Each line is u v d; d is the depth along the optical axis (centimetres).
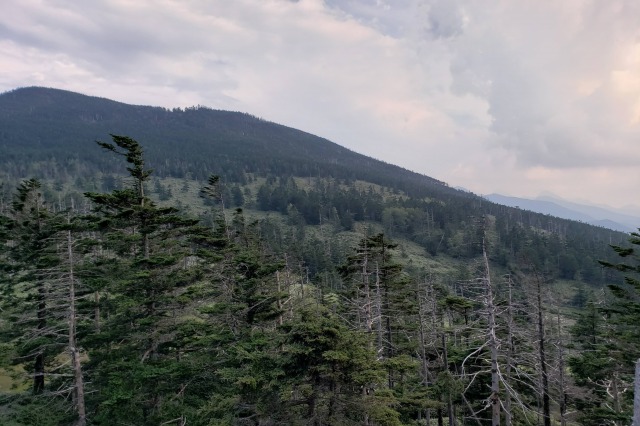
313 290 4666
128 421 2191
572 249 12825
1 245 2838
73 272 2217
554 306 2884
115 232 2428
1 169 19288
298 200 19050
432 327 3025
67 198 13312
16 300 2730
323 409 1642
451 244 15062
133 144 2403
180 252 2475
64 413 2336
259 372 1598
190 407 2108
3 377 3550
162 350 2453
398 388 2475
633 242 2236
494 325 2095
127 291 2334
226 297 2405
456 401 3022
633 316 2172
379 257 3159
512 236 14325
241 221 3453
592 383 2988
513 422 2783
